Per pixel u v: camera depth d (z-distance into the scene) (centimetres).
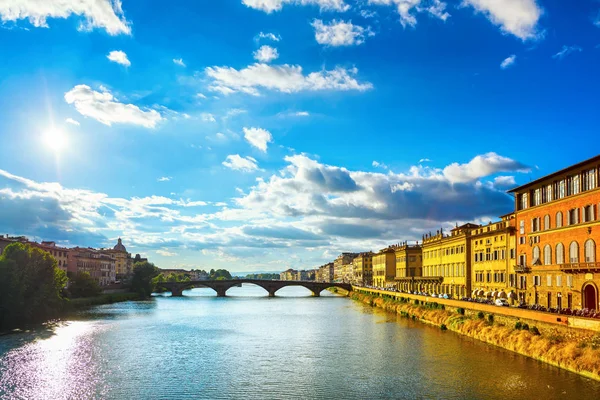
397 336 8300
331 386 5156
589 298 6975
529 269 8544
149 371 5900
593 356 5172
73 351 7106
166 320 11400
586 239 6975
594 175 6875
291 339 8300
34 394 4938
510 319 7238
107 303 16625
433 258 14750
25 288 9962
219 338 8481
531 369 5553
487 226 11125
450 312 9650
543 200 8294
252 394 4919
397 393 4859
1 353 6856
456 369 5678
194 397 4838
